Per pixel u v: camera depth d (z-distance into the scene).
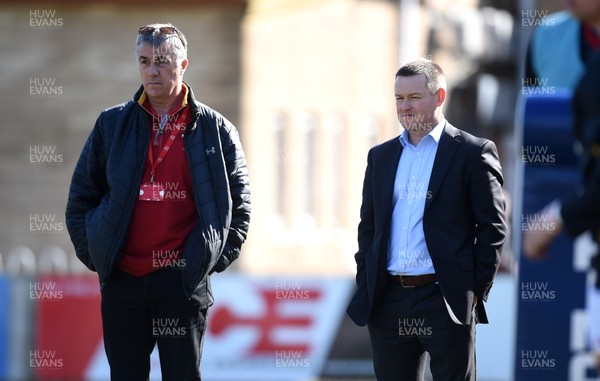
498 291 29.44
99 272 16.03
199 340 16.42
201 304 16.33
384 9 50.41
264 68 46.38
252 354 30.47
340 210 50.03
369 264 16.94
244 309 30.52
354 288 30.94
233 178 16.50
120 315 16.19
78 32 45.47
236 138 16.69
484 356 29.30
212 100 45.50
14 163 45.69
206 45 45.19
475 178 16.52
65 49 45.56
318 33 48.09
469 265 16.47
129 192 15.98
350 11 49.00
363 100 49.97
